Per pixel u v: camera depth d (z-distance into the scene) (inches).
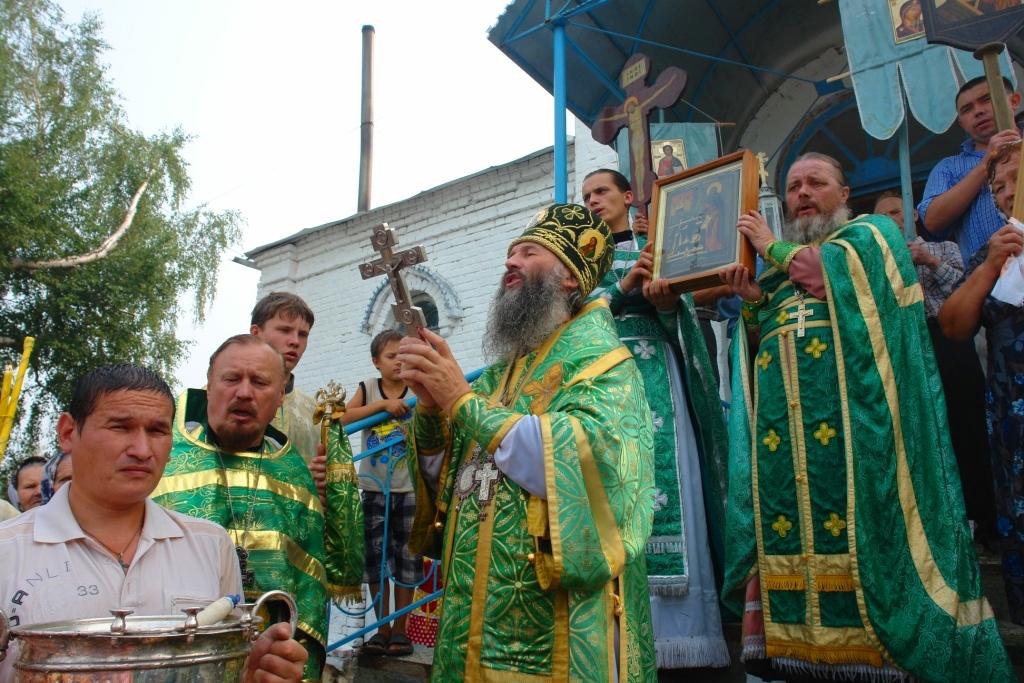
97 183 680.4
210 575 81.7
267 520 105.1
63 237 633.6
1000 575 139.3
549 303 99.0
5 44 654.5
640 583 93.3
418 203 434.6
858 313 115.1
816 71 295.4
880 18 215.5
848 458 109.7
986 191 148.1
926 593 101.3
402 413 164.9
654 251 137.8
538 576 79.6
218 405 107.5
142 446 75.5
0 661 63.3
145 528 79.1
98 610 72.5
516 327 99.8
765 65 294.5
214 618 61.4
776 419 120.3
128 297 666.2
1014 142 120.4
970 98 156.3
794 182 133.5
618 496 82.9
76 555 74.1
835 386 115.5
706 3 253.0
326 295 475.8
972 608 100.7
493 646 82.6
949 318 122.6
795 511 114.3
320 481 123.5
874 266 117.0
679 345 139.5
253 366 108.0
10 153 617.0
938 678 97.2
